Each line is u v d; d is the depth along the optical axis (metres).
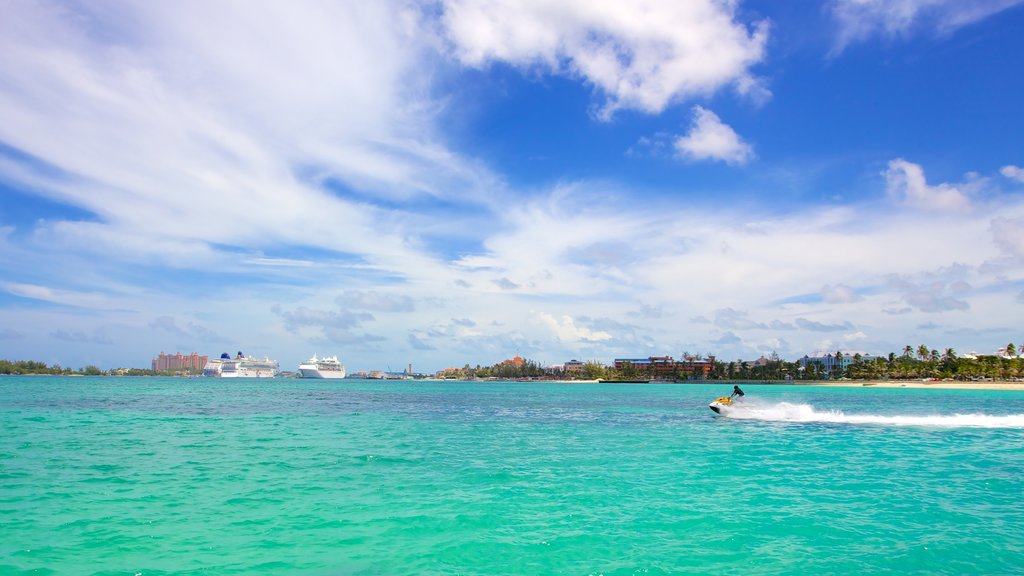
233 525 15.09
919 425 45.34
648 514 16.48
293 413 57.88
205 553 12.88
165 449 29.14
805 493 19.36
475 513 16.48
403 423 47.00
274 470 23.20
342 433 38.03
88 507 16.86
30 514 16.03
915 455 28.55
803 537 14.34
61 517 15.74
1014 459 27.14
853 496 18.94
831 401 108.50
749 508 17.20
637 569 12.14
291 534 14.34
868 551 13.31
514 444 32.78
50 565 12.05
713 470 23.92
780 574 11.90
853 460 26.81
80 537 13.94
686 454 28.80
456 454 28.45
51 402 71.69
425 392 141.62
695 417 54.47
